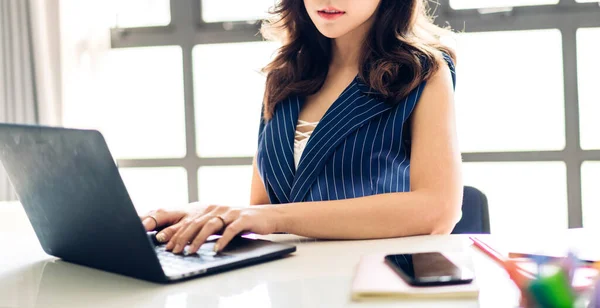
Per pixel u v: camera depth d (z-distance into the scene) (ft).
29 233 3.40
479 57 9.52
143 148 10.79
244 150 10.54
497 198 9.74
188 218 2.87
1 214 4.13
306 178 3.84
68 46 9.93
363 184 3.75
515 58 9.45
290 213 2.90
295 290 2.00
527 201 9.66
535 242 2.61
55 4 9.91
